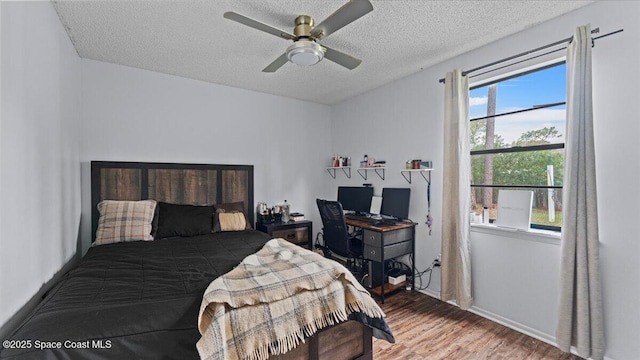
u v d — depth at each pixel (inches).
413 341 82.6
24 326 40.2
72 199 91.7
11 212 48.7
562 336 73.9
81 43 93.1
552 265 81.5
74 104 95.1
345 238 117.2
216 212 122.1
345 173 164.4
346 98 161.8
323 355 56.4
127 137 114.6
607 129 70.9
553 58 81.3
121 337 40.3
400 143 130.6
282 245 82.6
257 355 45.9
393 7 74.0
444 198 105.0
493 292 95.3
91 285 55.9
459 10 75.9
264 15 77.3
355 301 58.4
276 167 156.3
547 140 87.6
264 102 151.4
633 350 66.6
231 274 58.3
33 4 59.0
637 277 66.4
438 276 113.8
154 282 58.4
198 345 40.9
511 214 91.7
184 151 127.6
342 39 91.9
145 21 80.2
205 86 132.8
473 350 78.2
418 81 121.5
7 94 47.7
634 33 66.9
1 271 45.3
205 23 81.6
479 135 105.5
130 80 114.8
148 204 105.9
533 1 72.4
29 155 56.2
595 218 69.6
